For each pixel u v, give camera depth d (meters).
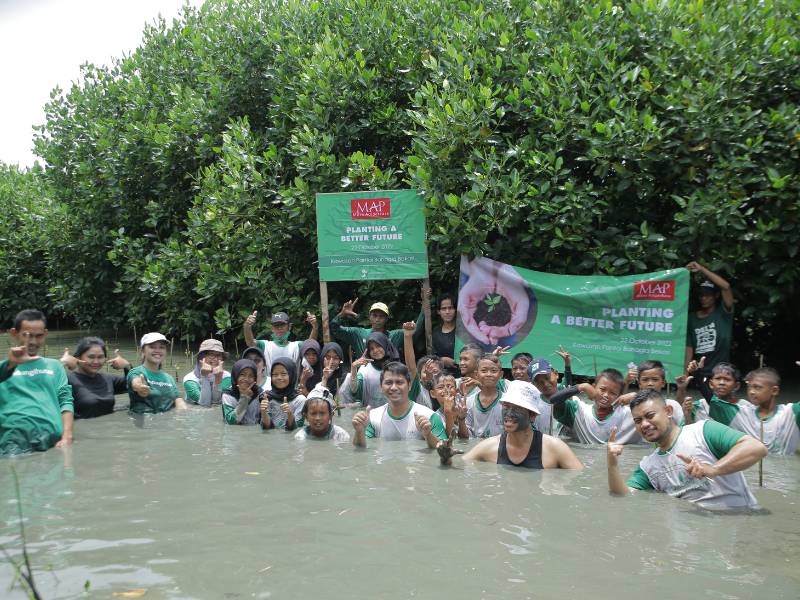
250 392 8.44
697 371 8.81
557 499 5.37
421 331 10.23
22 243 20.08
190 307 13.70
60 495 5.56
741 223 8.59
